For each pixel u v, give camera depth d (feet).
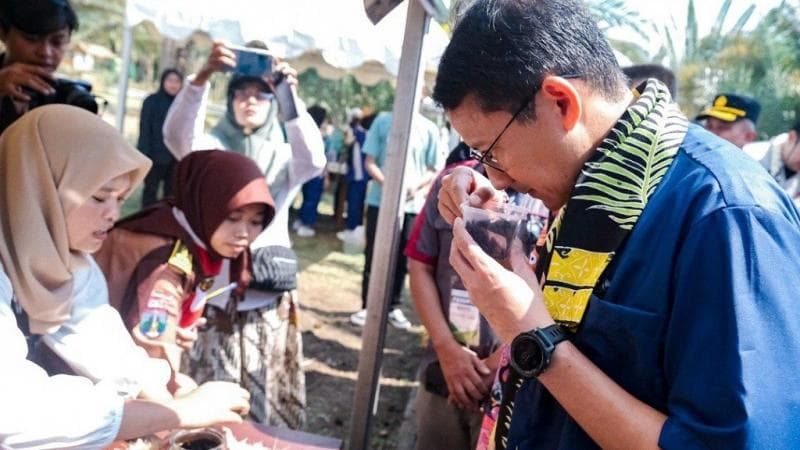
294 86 8.00
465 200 4.05
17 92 6.47
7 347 3.61
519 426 3.26
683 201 2.73
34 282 4.09
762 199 2.64
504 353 4.44
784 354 2.43
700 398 2.47
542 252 3.61
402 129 6.16
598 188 2.85
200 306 5.94
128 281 5.51
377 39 16.10
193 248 5.75
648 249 2.76
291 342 7.70
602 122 2.94
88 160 4.17
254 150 8.39
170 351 5.32
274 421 7.34
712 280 2.53
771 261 2.51
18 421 3.44
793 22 37.01
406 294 19.15
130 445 4.11
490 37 2.87
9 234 4.06
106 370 4.55
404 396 12.21
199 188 5.79
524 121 2.90
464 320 6.03
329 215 30.81
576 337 2.96
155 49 54.49
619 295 2.82
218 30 15.99
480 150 3.15
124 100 22.68
